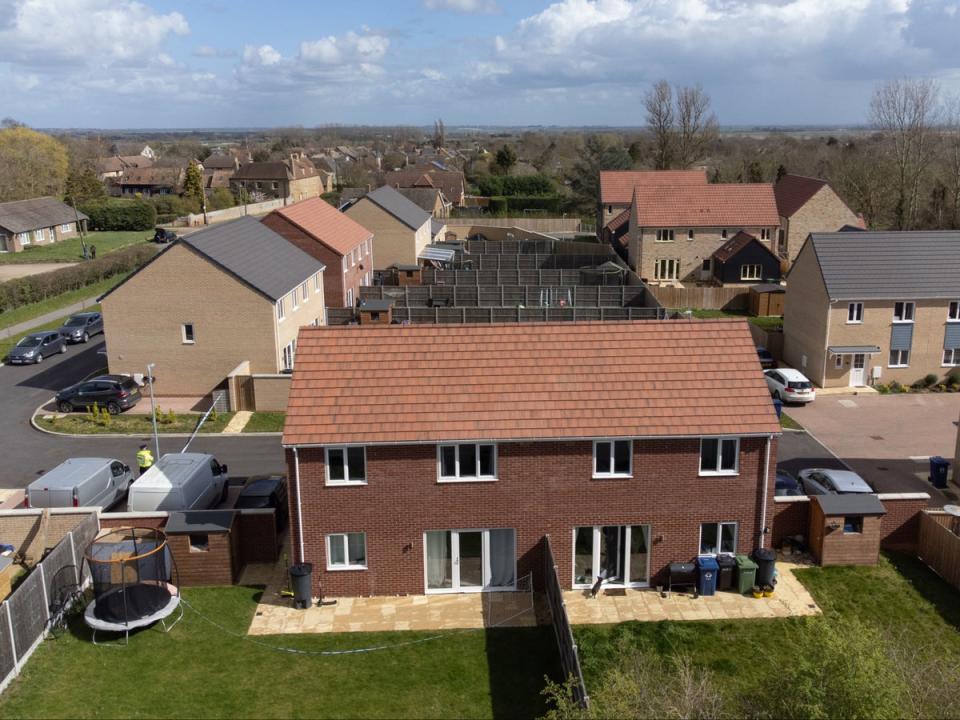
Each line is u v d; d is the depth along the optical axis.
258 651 22.62
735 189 76.75
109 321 45.06
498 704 20.52
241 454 37.97
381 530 25.16
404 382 25.70
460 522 25.25
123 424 41.91
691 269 75.81
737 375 26.28
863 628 17.19
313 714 20.11
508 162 151.50
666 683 18.62
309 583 24.69
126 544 24.56
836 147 164.50
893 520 27.81
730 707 18.56
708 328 27.28
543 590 25.81
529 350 26.61
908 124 87.19
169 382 45.75
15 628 21.16
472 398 25.39
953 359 47.28
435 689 21.09
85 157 184.62
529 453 24.88
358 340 26.56
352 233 65.50
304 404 25.12
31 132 147.25
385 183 133.38
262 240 51.72
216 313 44.69
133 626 22.67
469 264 77.88
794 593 25.31
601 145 125.88
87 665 21.78
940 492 33.66
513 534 25.56
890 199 90.62
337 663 22.14
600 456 25.31
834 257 46.94
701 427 25.00
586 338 26.97
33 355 52.97
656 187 76.69
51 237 100.81
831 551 26.81
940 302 46.25
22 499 33.50
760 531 25.94
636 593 25.62
